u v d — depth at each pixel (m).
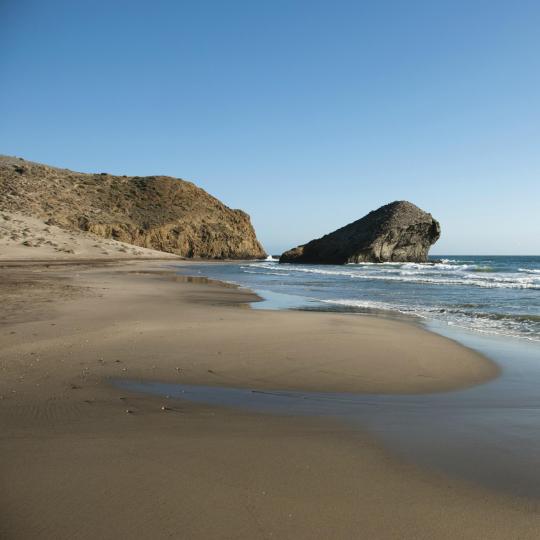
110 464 3.43
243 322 11.18
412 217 83.00
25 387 5.54
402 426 4.59
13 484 3.09
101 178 97.81
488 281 29.22
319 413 5.05
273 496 3.03
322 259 86.19
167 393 5.65
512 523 2.79
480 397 5.89
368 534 2.63
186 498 2.96
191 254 95.50
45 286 19.12
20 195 75.19
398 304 17.16
